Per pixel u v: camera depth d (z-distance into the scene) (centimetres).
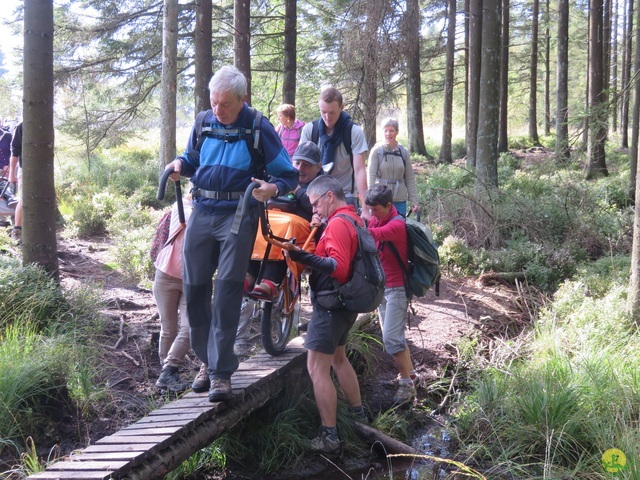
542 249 1028
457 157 2856
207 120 432
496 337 743
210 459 490
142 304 728
